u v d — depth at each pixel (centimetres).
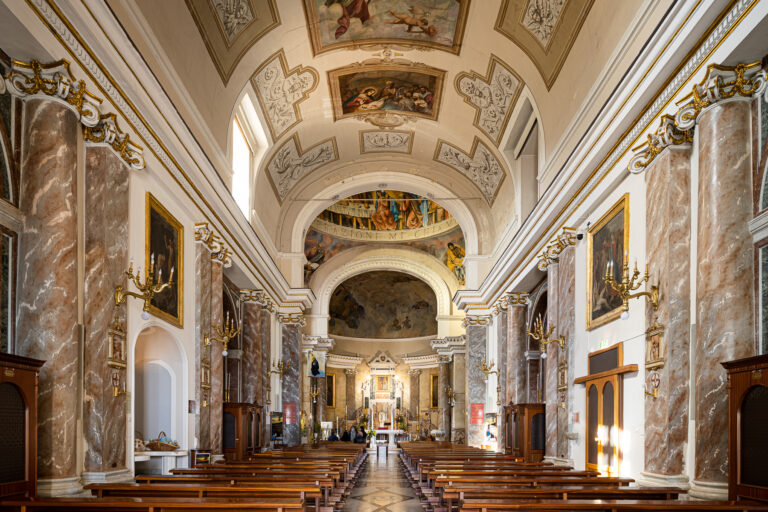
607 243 1110
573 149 1205
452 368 3186
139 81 891
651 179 892
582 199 1226
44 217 721
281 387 2325
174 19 1059
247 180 1798
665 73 836
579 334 1262
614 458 1029
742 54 702
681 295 824
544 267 1466
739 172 729
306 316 3188
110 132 814
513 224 1886
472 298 2389
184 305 1195
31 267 715
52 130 729
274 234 2292
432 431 3466
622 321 1026
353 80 1784
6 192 700
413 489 1410
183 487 706
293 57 1552
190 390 1223
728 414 667
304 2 1362
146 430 1145
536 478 900
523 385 1895
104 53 791
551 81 1352
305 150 2136
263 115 1694
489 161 2033
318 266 3209
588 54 1152
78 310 779
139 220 967
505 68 1498
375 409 3984
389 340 4094
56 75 716
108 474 792
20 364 624
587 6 1111
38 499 600
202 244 1291
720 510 562
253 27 1330
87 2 721
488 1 1334
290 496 703
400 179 2352
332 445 2466
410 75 1769
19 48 685
